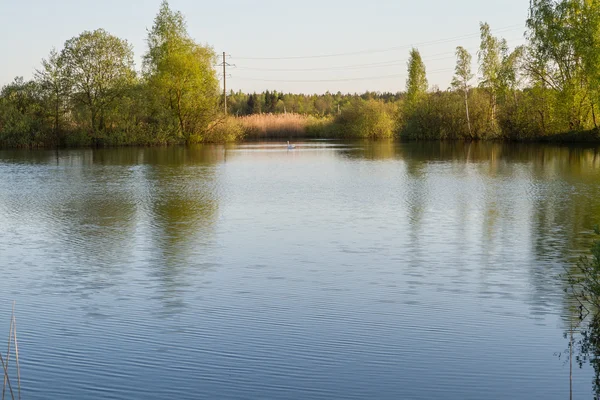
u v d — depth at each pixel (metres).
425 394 7.15
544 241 15.35
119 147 62.97
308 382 7.46
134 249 14.80
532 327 9.28
